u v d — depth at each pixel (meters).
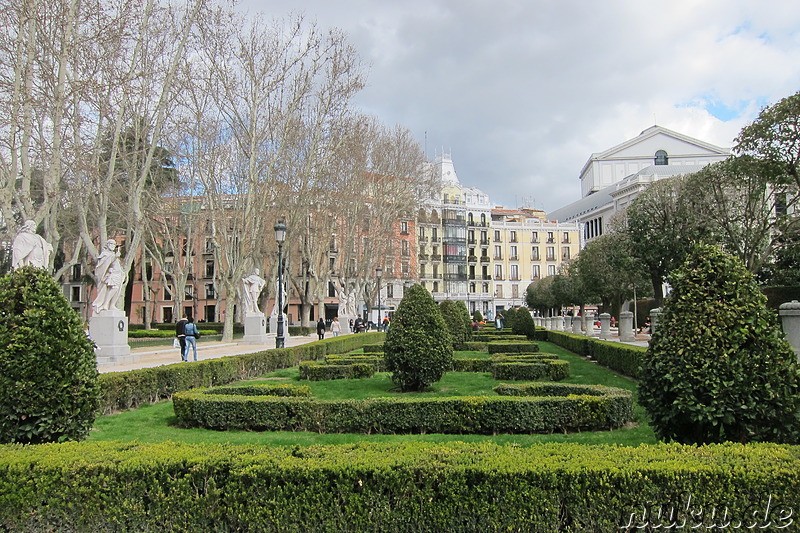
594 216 72.56
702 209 23.30
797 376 4.98
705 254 5.48
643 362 5.71
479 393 10.63
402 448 4.45
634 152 77.81
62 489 4.14
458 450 4.35
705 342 5.12
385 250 42.09
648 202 25.02
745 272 5.31
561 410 7.64
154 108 21.19
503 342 20.91
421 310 11.10
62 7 16.09
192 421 8.24
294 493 3.95
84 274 40.84
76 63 16.92
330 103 27.45
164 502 4.05
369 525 3.86
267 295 38.31
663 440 5.57
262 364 15.05
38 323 5.48
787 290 29.09
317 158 29.70
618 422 7.71
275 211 30.38
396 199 39.28
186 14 20.73
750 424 4.99
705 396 5.06
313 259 36.25
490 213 79.25
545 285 60.75
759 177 19.42
